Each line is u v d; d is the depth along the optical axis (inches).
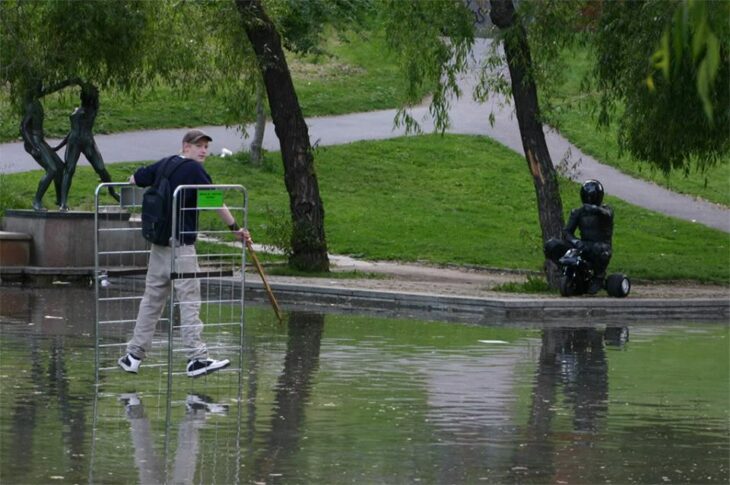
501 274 2679.6
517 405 1115.9
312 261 2480.3
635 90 2269.9
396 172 3875.5
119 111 4180.6
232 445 916.0
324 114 4480.8
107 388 1145.4
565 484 821.9
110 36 2452.0
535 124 2272.4
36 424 973.8
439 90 2413.9
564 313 1943.9
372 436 960.9
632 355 1486.2
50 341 1453.0
